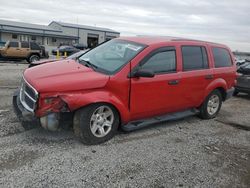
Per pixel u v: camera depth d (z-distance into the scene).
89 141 4.22
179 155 4.23
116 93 4.32
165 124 5.69
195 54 5.61
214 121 6.25
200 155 4.30
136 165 3.79
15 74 12.11
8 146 4.00
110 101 4.23
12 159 3.64
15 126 4.76
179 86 5.18
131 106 4.54
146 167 3.77
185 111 5.75
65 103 3.88
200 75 5.62
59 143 4.23
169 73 5.01
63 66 4.55
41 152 3.90
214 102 6.33
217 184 3.50
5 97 6.88
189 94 5.46
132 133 4.96
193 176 3.64
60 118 4.04
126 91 4.41
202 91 5.78
